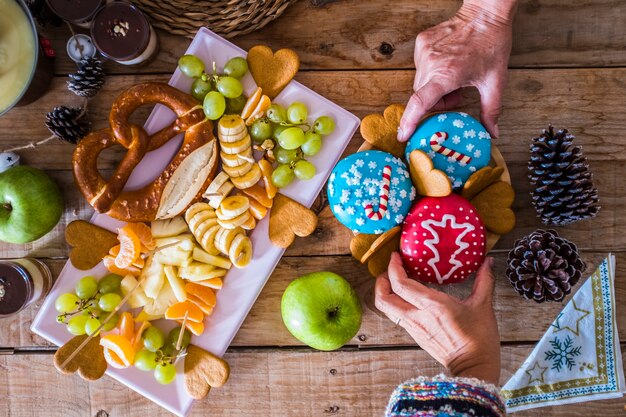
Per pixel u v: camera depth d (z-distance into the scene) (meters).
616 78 1.15
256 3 1.08
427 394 0.81
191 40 1.14
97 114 1.15
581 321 1.15
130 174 1.08
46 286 1.14
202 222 1.07
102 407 1.18
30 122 1.15
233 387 1.18
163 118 1.11
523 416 1.20
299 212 1.11
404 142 1.10
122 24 1.03
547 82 1.15
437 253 1.01
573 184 1.03
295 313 1.06
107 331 1.11
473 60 1.02
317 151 1.09
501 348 1.17
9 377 1.18
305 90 1.11
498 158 1.09
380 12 1.15
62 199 1.13
